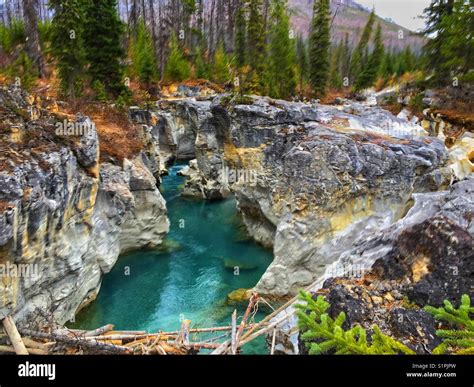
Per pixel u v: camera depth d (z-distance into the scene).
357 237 19.94
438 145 23.22
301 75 59.97
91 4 34.75
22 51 37.19
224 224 30.81
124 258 24.25
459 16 35.38
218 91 58.78
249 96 28.08
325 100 53.25
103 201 20.98
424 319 7.92
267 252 25.44
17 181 12.91
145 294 20.16
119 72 37.75
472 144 28.80
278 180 22.17
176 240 27.33
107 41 35.72
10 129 15.31
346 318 8.13
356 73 75.06
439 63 39.97
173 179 44.56
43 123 16.89
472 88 36.81
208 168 37.19
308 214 19.80
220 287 20.94
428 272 9.43
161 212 25.98
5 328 11.84
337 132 22.30
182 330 12.57
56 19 29.17
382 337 6.68
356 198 20.08
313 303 7.83
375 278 10.34
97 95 32.94
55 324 13.84
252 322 14.34
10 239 11.98
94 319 17.80
